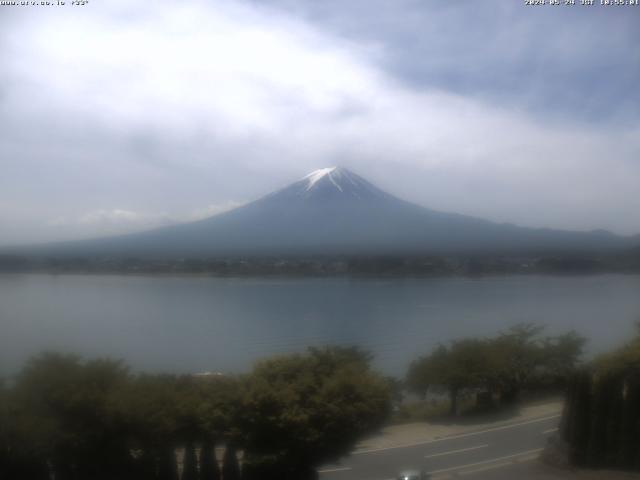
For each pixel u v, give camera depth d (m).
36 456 12.76
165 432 13.49
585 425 15.34
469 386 22.02
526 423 19.95
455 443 18.00
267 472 14.03
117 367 14.77
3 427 12.41
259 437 14.01
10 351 19.67
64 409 13.17
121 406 13.20
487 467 15.63
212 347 29.86
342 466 15.97
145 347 29.55
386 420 17.59
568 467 15.32
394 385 20.89
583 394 15.44
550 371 23.08
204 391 14.34
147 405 13.44
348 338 33.16
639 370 15.22
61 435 12.81
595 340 25.25
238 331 36.38
